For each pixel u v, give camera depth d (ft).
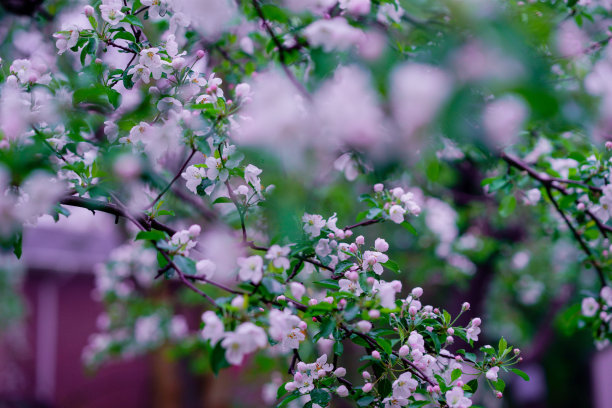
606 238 8.24
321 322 7.00
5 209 6.64
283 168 5.54
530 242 15.34
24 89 7.19
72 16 8.41
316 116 5.25
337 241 7.25
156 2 7.32
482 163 8.41
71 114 7.30
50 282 28.30
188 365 21.49
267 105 5.41
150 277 16.07
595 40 7.83
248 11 7.88
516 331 22.09
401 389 6.97
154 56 7.19
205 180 7.12
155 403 22.39
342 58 6.14
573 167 8.26
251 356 15.85
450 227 15.01
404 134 4.79
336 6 6.76
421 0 6.22
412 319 7.20
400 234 16.10
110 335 17.57
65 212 6.97
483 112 4.70
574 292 19.26
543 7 5.71
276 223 5.89
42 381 27.48
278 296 6.90
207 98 6.98
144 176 7.44
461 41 4.75
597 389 29.09
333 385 7.17
